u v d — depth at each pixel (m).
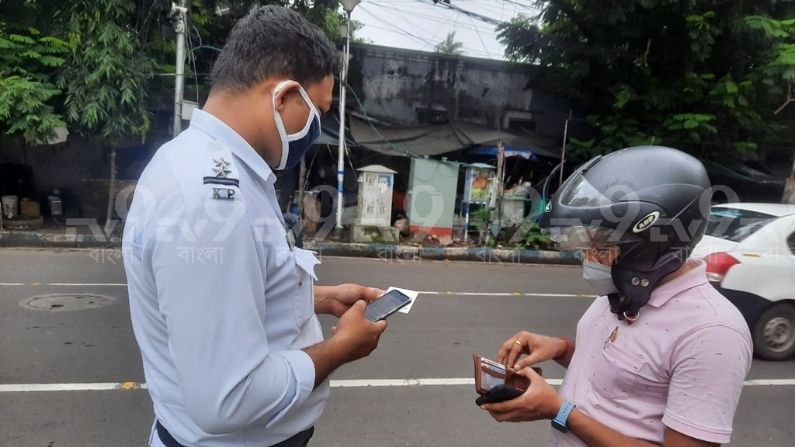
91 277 6.70
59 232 9.38
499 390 1.32
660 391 1.26
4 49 8.77
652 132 10.92
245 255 1.02
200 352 0.97
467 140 11.30
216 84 1.17
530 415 1.32
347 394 3.66
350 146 11.02
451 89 12.12
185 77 9.64
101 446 2.88
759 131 11.48
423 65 11.95
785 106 11.05
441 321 5.54
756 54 10.59
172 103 10.29
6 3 9.11
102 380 3.68
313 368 1.13
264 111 1.14
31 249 8.69
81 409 3.27
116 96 9.00
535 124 12.50
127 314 5.19
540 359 1.70
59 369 3.83
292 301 1.19
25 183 10.73
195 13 9.95
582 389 1.41
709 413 1.14
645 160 1.26
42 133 8.88
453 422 3.33
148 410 3.30
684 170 1.23
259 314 1.06
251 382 1.00
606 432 1.27
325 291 1.74
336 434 3.13
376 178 10.37
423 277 7.91
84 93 8.86
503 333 5.23
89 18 8.71
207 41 10.70
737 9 10.02
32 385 3.57
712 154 11.25
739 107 10.70
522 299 6.79
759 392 4.09
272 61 1.13
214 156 1.07
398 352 4.51
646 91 10.84
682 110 10.98
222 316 0.98
